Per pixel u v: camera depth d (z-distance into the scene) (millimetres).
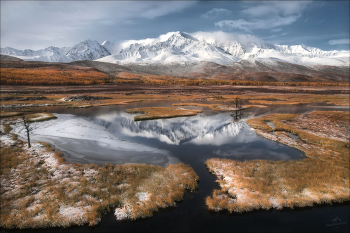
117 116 54031
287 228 14055
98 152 27469
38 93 112438
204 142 32750
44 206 15352
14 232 13688
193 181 19297
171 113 56312
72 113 58125
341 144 29703
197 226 14375
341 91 150375
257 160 24438
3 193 16844
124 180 19375
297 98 102438
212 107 70250
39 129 39000
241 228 14180
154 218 15070
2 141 30312
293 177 19953
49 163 22891
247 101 90688
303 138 33594
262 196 17062
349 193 17391
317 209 16078
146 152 27797
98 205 15594
